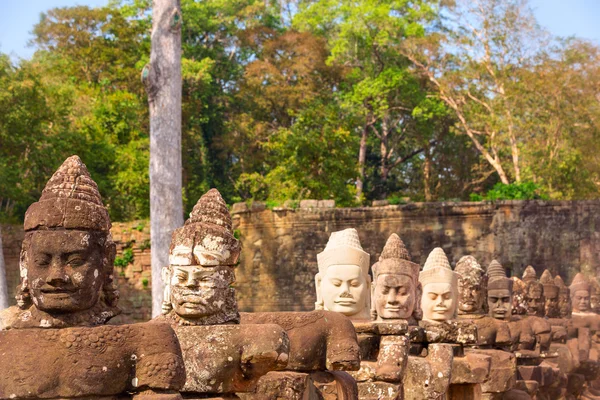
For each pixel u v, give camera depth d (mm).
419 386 10180
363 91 48562
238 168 51625
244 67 56531
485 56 47375
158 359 5949
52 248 6039
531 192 37969
